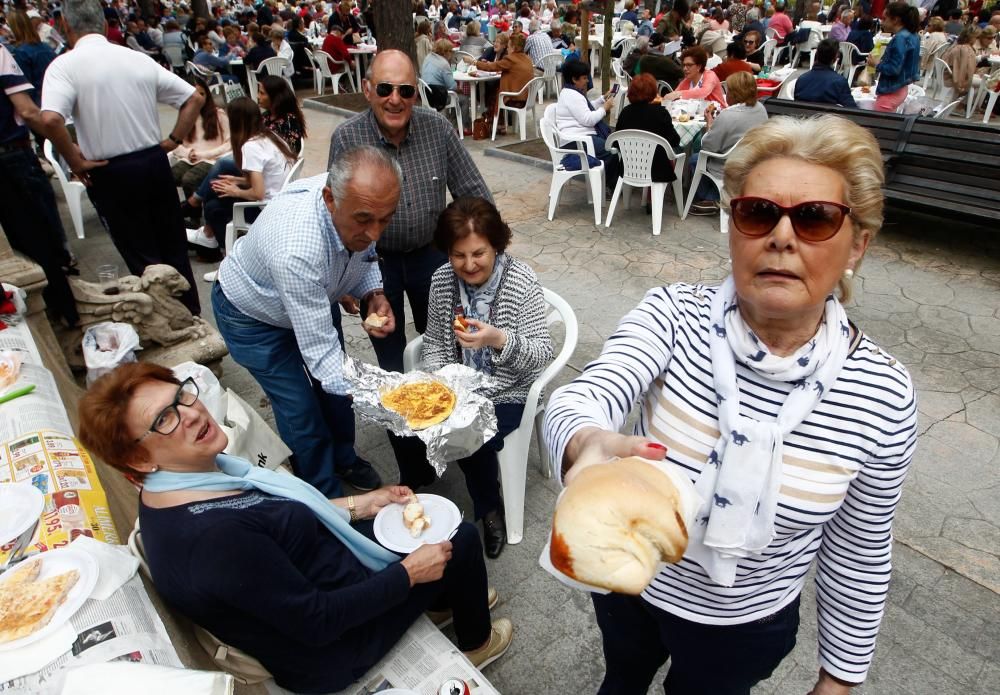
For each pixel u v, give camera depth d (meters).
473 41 11.62
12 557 1.50
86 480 1.79
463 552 1.94
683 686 1.42
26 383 2.20
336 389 2.26
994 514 2.71
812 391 1.01
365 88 2.73
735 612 1.22
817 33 12.88
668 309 1.19
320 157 7.89
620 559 0.76
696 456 1.11
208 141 6.23
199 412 1.56
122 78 3.86
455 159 3.02
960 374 3.65
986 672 2.09
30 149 4.20
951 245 5.31
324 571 1.70
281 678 1.66
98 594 1.38
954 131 4.94
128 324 3.44
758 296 0.98
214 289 2.53
